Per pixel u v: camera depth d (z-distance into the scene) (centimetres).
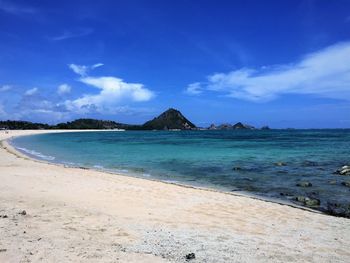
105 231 928
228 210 1282
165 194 1564
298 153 4050
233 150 4628
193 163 3102
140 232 939
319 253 829
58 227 935
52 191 1513
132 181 1927
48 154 4091
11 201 1237
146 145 6031
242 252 813
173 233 950
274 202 1476
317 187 1898
